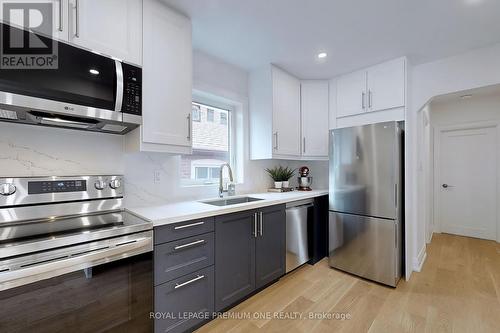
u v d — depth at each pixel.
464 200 3.96
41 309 0.99
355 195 2.46
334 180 2.64
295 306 1.93
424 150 3.17
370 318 1.77
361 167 2.42
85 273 1.11
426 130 3.44
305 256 2.63
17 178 1.30
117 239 1.20
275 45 2.22
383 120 2.56
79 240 1.09
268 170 3.12
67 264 1.03
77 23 1.25
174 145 1.71
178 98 1.72
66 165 1.55
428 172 3.66
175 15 1.71
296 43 2.18
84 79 1.26
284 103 2.79
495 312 1.83
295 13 1.74
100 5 1.34
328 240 2.80
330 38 2.09
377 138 2.31
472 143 3.89
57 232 1.16
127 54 1.45
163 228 1.41
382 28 1.93
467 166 3.93
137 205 1.87
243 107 2.79
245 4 1.65
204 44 2.20
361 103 2.72
